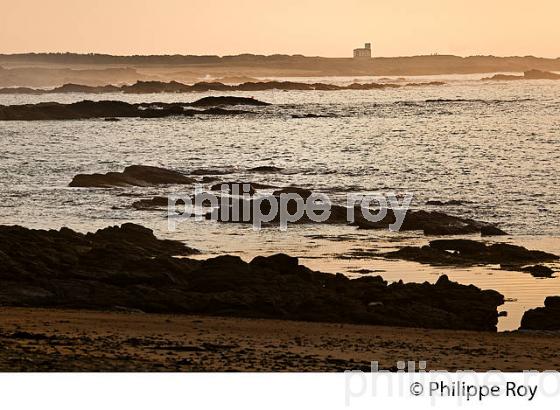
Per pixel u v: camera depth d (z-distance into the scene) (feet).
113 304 129.59
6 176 349.82
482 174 356.18
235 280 140.77
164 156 453.99
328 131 633.20
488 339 115.14
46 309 124.88
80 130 652.07
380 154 456.04
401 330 121.29
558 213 251.39
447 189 308.81
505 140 538.88
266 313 128.47
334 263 181.37
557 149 476.54
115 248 168.14
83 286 136.05
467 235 217.15
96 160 428.56
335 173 363.35
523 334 120.67
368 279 147.95
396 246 200.75
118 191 291.38
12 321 109.40
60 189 297.94
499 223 234.38
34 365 79.66
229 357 89.92
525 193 296.10
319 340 107.34
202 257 184.96
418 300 138.31
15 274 140.56
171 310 129.18
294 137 580.71
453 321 129.08
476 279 164.76
